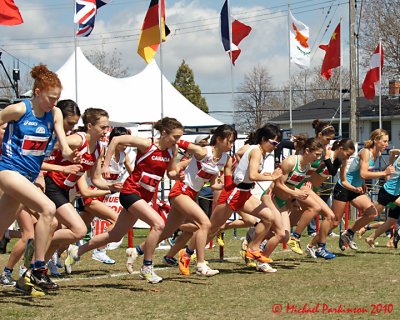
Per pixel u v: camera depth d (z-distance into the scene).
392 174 12.02
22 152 6.50
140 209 7.75
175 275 8.96
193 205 8.58
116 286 7.96
